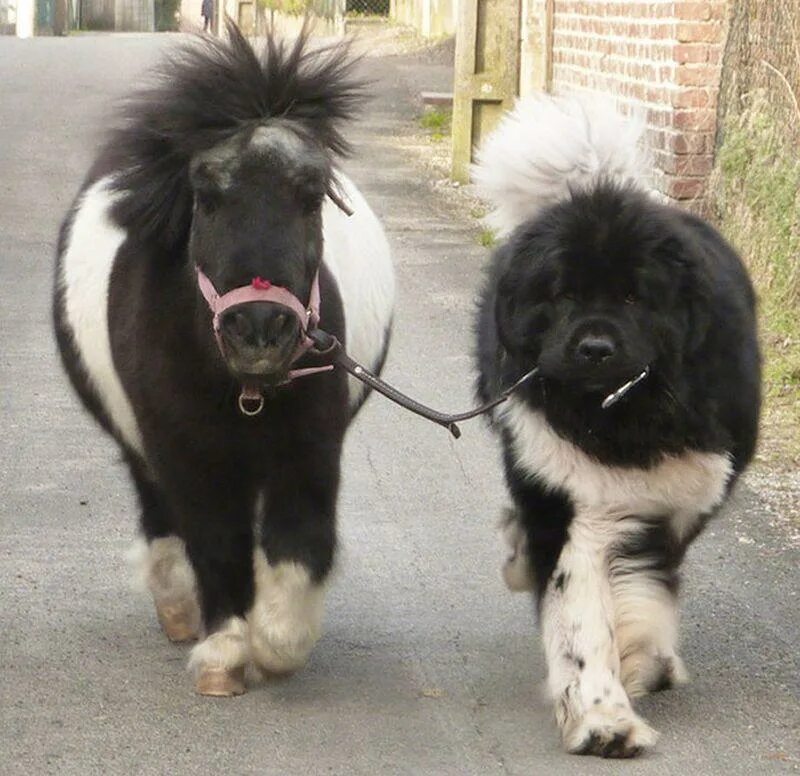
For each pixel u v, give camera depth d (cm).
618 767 574
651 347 566
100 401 696
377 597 740
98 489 885
